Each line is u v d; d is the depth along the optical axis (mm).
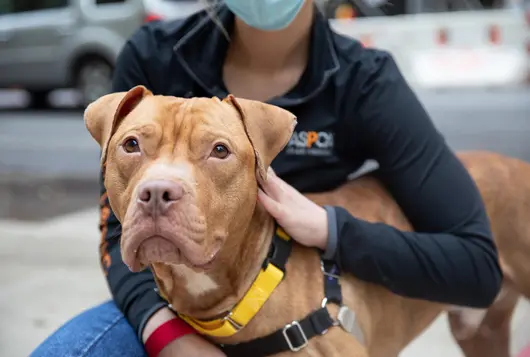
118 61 2309
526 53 8828
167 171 1534
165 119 1631
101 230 2184
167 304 1954
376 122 2104
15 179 7160
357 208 2146
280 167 2125
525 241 2492
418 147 2104
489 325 2904
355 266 1925
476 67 8969
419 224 2162
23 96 14000
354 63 2133
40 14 10750
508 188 2488
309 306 1841
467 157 2547
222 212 1613
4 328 3496
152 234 1493
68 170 7496
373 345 2100
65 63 10602
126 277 2059
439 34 8859
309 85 2117
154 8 9672
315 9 2213
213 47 2176
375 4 2594
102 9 10258
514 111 8242
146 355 1929
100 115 1729
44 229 5223
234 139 1640
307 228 1859
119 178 1637
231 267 1767
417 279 1964
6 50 10961
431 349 3346
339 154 2178
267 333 1815
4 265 4402
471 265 2016
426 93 9039
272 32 2107
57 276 4207
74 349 1904
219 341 1861
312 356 1809
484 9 8844
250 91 2197
